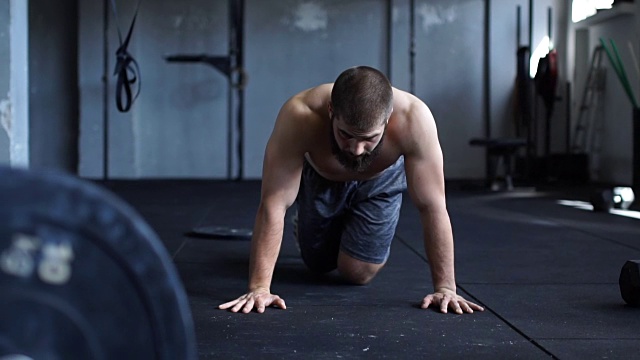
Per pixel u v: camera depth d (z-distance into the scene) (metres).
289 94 9.79
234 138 9.78
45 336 0.83
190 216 5.40
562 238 4.33
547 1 9.82
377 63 9.80
